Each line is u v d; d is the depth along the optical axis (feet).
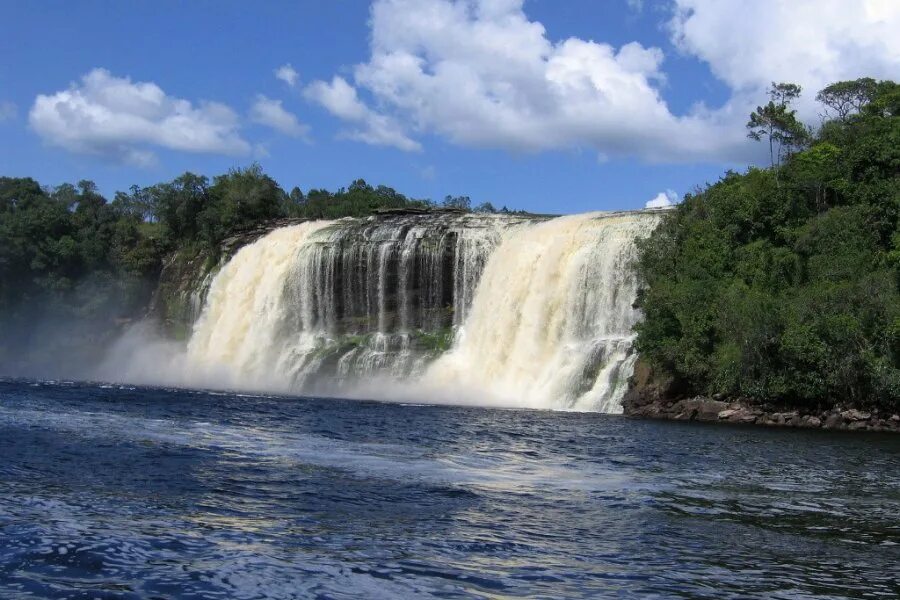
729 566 46.21
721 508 61.77
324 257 235.20
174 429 100.78
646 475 76.84
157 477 66.23
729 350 147.02
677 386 153.38
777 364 143.64
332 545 47.42
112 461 73.36
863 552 50.14
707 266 162.09
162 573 41.27
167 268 310.65
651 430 121.39
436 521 54.19
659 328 156.35
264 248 257.75
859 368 137.80
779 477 79.05
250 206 303.48
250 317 249.34
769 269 156.76
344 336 229.66
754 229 163.73
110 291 305.12
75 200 371.15
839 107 226.99
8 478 63.52
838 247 152.46
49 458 74.02
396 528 51.98
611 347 169.37
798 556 48.80
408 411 144.87
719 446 103.65
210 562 43.29
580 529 53.42
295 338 238.68
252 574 41.57
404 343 213.87
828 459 94.38
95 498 57.52
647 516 57.93
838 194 167.02
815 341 139.23
